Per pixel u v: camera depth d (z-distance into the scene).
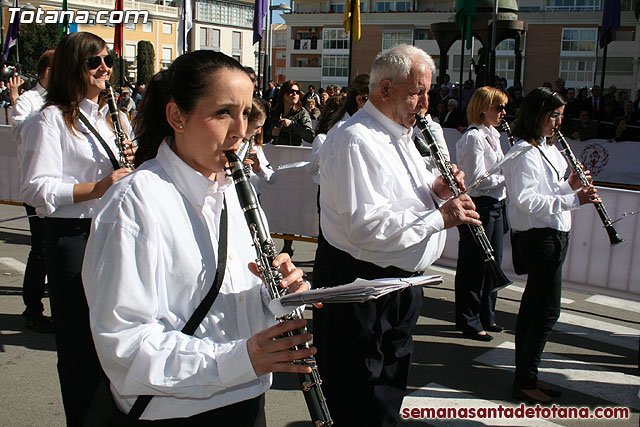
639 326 4.77
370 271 2.48
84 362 2.69
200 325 1.44
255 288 1.59
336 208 2.46
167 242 1.40
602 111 11.66
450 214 2.35
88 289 1.36
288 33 59.41
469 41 12.31
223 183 1.53
